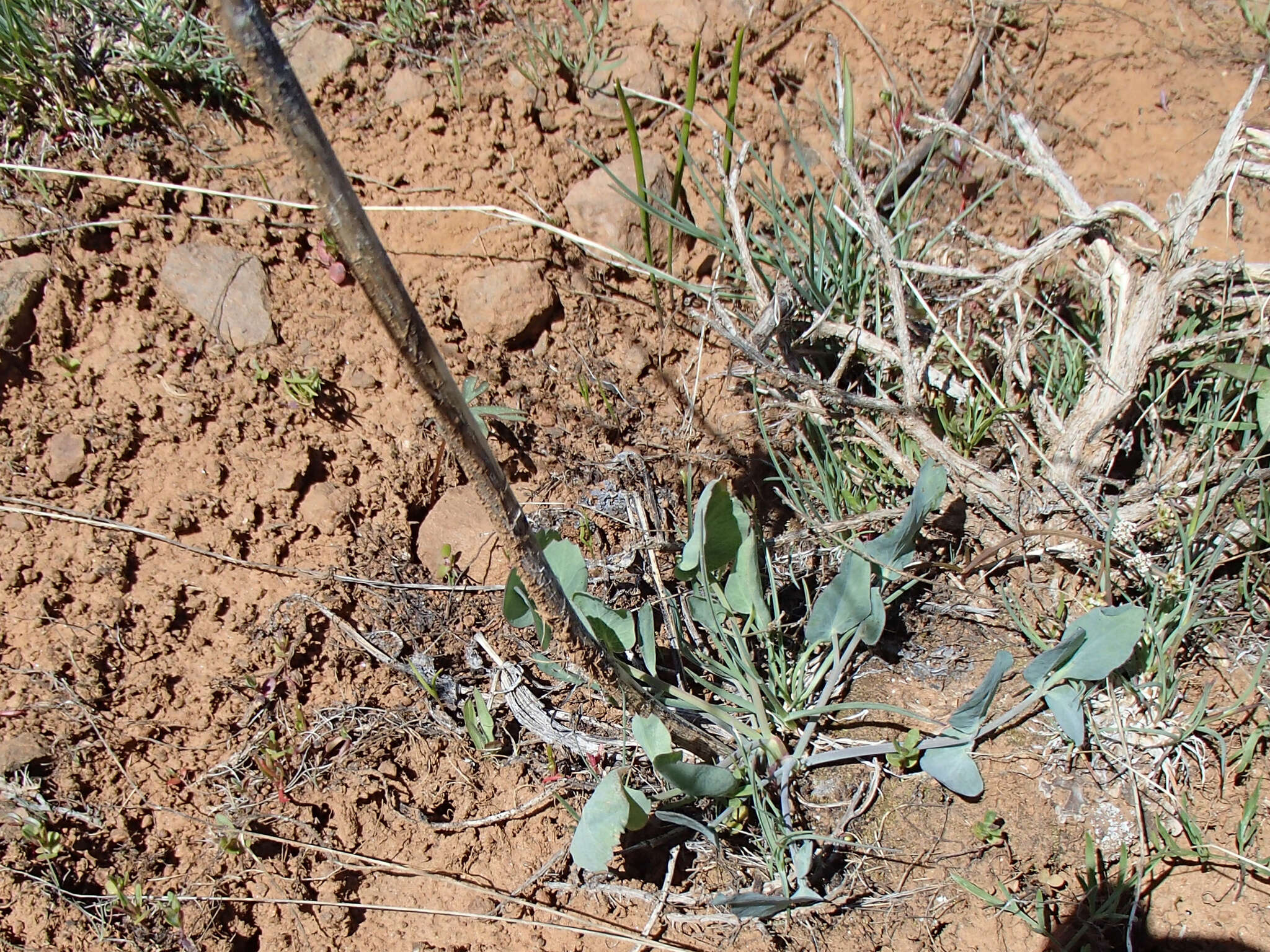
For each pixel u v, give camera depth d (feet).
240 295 2.47
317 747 2.26
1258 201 2.63
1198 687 2.31
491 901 2.19
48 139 2.52
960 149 2.69
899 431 2.49
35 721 2.21
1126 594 2.37
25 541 2.30
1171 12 2.70
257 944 2.16
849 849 2.23
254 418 2.42
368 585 2.36
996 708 2.32
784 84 2.72
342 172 1.67
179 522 2.34
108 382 2.41
